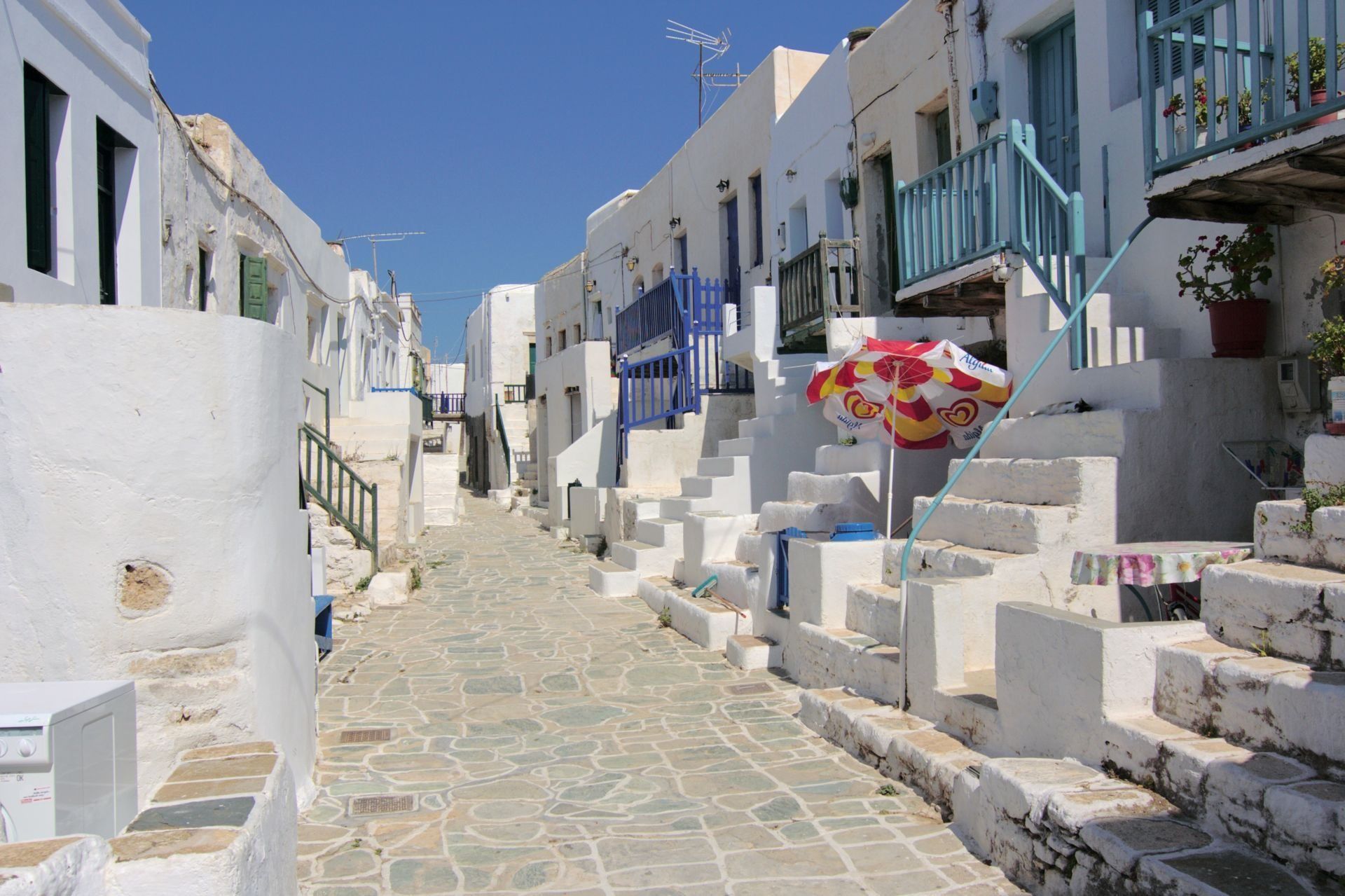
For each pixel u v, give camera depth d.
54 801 2.52
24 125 6.84
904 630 5.57
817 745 5.73
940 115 10.12
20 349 3.83
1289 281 5.80
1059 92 8.32
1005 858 3.88
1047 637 4.28
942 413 7.57
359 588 10.91
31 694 2.84
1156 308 6.83
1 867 2.07
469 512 26.97
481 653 8.52
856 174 11.59
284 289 14.52
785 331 11.02
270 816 2.97
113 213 8.69
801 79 14.60
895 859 4.06
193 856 2.44
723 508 10.98
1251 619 3.96
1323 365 5.15
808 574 7.14
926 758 4.72
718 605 8.95
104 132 8.32
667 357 15.48
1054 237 7.16
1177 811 3.50
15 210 6.69
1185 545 4.68
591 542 15.98
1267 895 2.88
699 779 5.19
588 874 4.01
